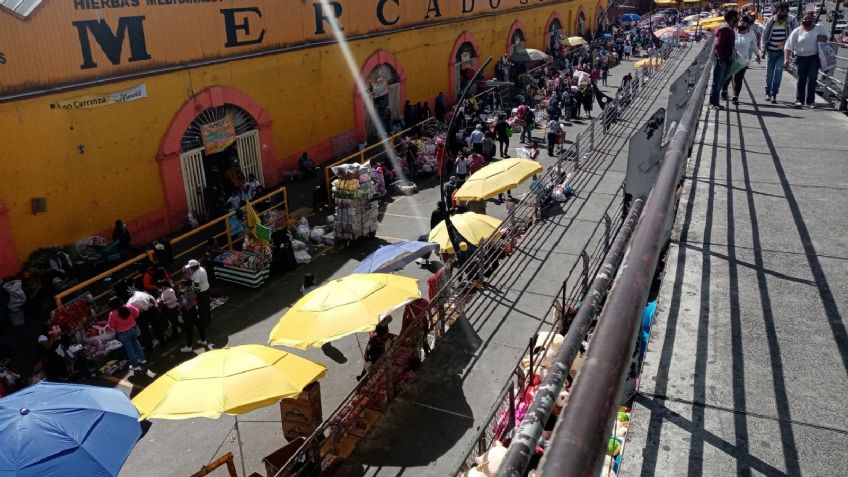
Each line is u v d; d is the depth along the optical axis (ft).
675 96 13.71
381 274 36.55
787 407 8.42
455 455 26.61
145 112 57.57
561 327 28.04
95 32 52.60
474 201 54.65
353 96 86.79
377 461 26.58
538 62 140.67
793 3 90.94
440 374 31.01
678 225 15.34
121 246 54.03
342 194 57.67
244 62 67.67
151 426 34.73
